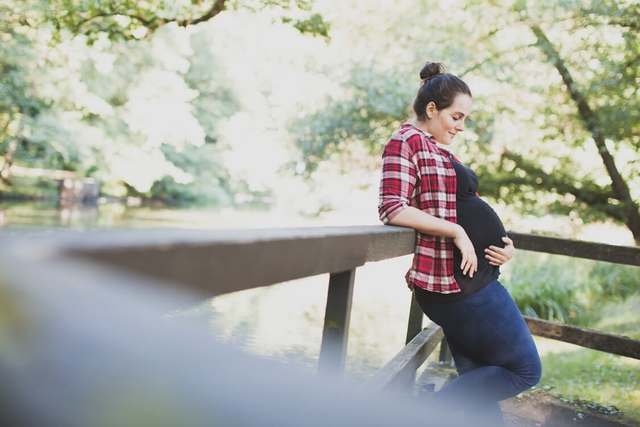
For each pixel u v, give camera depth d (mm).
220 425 252
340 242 1140
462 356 2236
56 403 223
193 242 593
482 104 9109
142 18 7012
